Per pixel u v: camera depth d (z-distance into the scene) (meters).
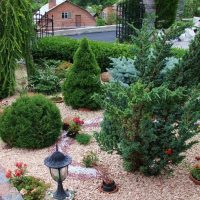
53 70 7.61
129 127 3.84
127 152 3.89
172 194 3.98
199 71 4.27
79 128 5.30
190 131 4.22
